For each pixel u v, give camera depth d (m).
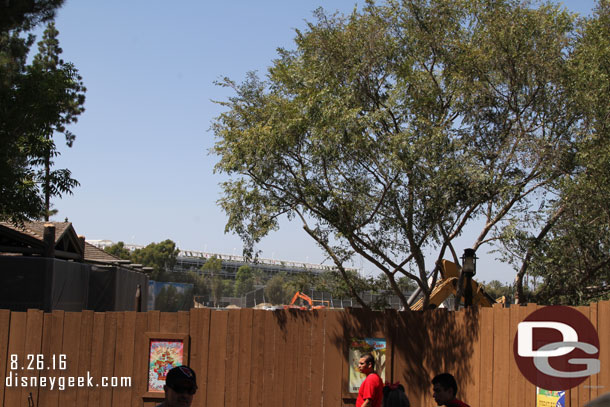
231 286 118.94
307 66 15.14
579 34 15.32
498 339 10.67
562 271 16.00
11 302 16.64
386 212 14.85
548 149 14.65
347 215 14.41
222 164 14.34
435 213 14.38
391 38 15.34
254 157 13.86
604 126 14.18
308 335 12.54
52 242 17.83
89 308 20.62
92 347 12.70
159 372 12.58
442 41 15.60
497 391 10.59
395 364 12.30
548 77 14.73
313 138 13.52
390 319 12.38
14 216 14.63
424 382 12.14
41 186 14.26
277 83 15.34
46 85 13.96
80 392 12.62
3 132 13.48
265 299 82.25
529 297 16.78
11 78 13.45
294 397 12.42
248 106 14.95
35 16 10.92
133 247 111.06
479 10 15.69
